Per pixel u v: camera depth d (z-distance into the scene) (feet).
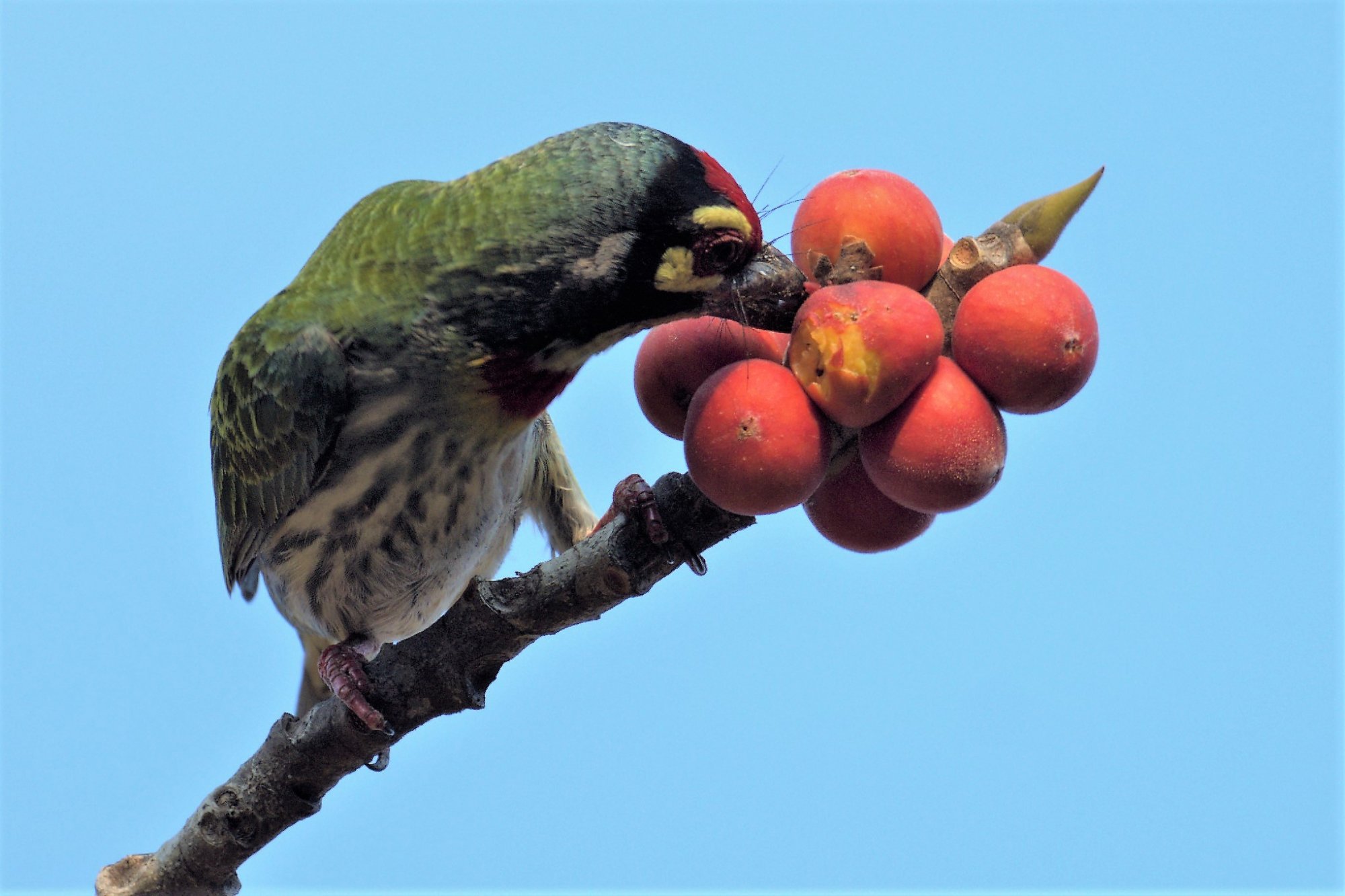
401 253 34.68
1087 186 23.43
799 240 24.73
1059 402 22.86
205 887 34.01
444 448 35.96
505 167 33.91
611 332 33.65
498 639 29.84
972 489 22.75
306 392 35.73
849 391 22.27
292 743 32.35
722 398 23.21
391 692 30.81
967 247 23.84
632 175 32.07
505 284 33.32
